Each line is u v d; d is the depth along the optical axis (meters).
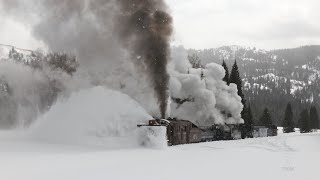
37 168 17.44
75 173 16.56
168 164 20.58
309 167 22.61
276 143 42.09
